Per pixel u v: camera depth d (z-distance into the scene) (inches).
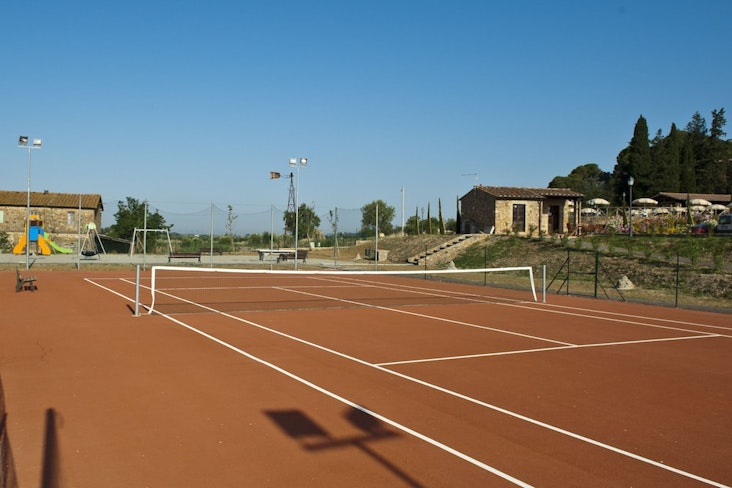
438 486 216.4
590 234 1771.7
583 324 679.7
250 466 231.8
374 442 261.4
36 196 2361.0
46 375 373.4
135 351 454.3
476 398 338.3
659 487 221.1
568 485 220.2
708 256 1213.7
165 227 1936.5
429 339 544.4
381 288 1134.4
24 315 643.5
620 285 1128.2
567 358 470.9
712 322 732.7
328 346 493.4
